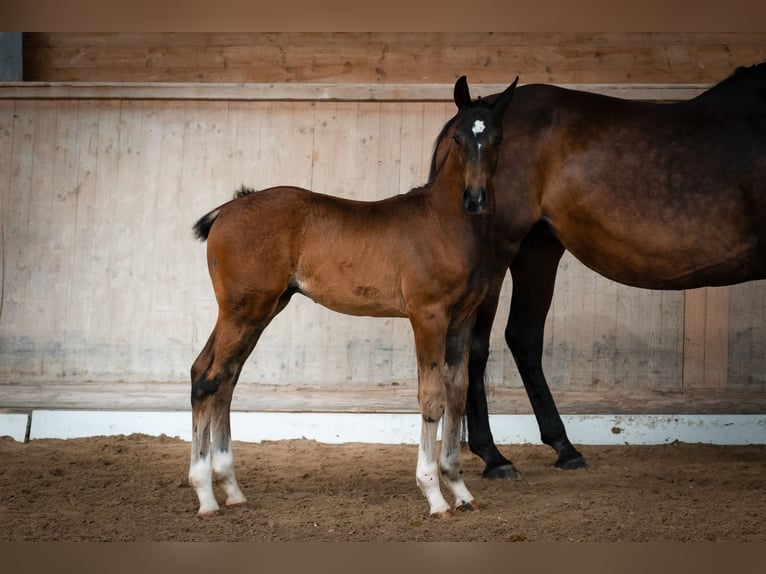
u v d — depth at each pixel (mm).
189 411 8883
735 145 6543
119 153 9203
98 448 8164
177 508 5992
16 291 9109
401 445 8633
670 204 6605
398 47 9594
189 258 9141
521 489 6652
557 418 7602
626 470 7414
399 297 5781
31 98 9172
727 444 8680
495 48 9562
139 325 9109
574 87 8984
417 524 5551
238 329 5816
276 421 8781
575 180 6828
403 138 9195
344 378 9078
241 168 9203
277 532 5383
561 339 9023
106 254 9148
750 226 6523
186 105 9227
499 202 6941
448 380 5859
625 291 9016
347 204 5945
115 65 9633
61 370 9086
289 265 5859
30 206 9164
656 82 9516
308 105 9234
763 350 8938
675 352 8984
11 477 6910
